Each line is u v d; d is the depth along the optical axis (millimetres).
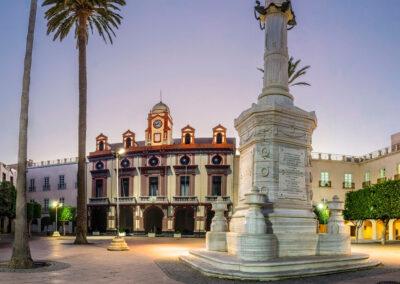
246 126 19516
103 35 36938
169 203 64688
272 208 17297
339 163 68438
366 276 14219
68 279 13367
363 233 66750
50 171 77938
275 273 13773
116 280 13211
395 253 26297
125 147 69562
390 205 44406
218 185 64625
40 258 20250
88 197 70250
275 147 17953
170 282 12852
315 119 19109
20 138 17812
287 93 19312
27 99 18203
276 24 19922
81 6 33750
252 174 18125
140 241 41406
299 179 18281
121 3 35344
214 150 65000
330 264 15367
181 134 67438
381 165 63750
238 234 16531
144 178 67062
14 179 77938
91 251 25125
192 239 49188
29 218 58344
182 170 65500
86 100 34688
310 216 17875
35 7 18812
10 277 13781
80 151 33969
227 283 12844
